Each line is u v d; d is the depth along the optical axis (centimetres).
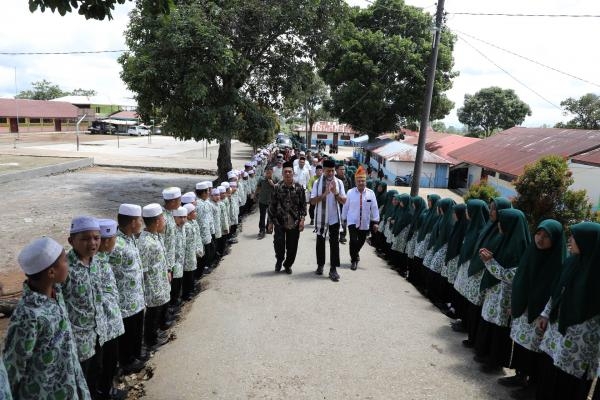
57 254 305
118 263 472
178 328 625
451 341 593
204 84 1656
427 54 3444
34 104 5831
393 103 3659
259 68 1989
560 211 940
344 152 6262
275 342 571
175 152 4166
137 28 1727
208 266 895
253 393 459
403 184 3234
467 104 5819
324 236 834
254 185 1659
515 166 2033
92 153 3575
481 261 549
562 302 408
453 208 695
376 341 581
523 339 463
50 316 302
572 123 4078
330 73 3750
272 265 928
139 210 481
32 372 297
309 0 1802
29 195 1830
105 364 438
